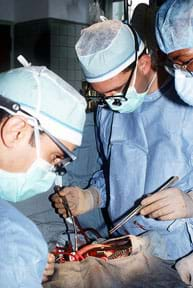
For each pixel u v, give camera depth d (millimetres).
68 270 1285
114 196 1663
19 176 1001
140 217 1554
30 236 942
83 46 1496
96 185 1789
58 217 1665
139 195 1602
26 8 4703
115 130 1676
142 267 1324
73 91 1076
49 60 4461
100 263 1309
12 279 874
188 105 1541
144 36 1565
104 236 1749
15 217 957
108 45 1453
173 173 1540
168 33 1341
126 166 1629
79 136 1050
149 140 1602
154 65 1553
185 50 1324
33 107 985
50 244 1486
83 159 1798
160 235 1520
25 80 1022
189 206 1444
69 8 4504
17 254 901
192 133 1537
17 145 959
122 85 1502
